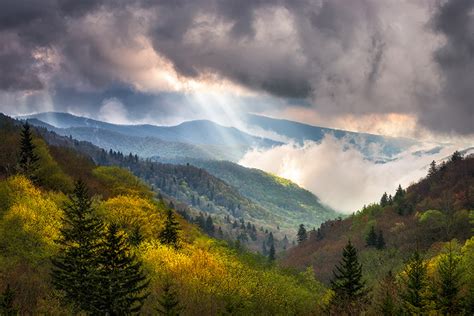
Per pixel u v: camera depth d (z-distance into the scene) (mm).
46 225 50812
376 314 48531
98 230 44906
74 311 41188
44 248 47812
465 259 56500
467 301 46469
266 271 76625
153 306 47781
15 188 59281
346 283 60812
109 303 39656
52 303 40656
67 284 41156
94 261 41438
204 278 56719
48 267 47500
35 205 54812
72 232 43750
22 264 45938
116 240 41000
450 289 47156
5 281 42531
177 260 58250
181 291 52531
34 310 39594
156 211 74750
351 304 53062
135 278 41469
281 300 62344
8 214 50875
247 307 57188
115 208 67250
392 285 56062
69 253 42375
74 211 45188
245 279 62906
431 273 58312
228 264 67312
